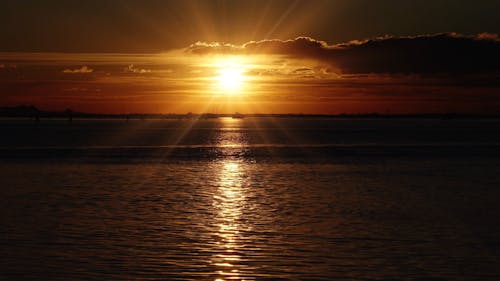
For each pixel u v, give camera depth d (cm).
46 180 4466
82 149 8425
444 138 13212
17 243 2242
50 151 7956
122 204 3209
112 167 5606
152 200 3362
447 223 2684
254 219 2755
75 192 3728
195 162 6225
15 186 4072
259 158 6844
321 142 11156
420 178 4719
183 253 2097
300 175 4903
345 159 6775
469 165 6034
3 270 1877
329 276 1831
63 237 2350
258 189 3900
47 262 1972
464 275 1847
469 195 3669
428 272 1878
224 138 12912
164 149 8556
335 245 2231
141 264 1953
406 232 2480
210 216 2828
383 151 8331
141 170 5294
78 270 1881
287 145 9938
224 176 4775
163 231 2470
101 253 2094
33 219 2744
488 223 2694
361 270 1895
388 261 2005
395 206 3188
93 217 2798
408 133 17288
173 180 4459
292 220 2734
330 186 4103
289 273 1859
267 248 2175
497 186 4169
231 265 1948
